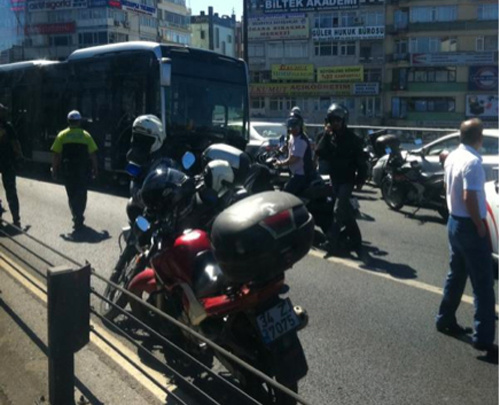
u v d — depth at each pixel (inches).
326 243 331.6
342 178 312.8
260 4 2746.1
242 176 189.3
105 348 187.6
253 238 124.3
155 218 170.6
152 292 174.1
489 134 421.1
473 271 188.9
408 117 2618.1
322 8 2667.3
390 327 211.5
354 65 2664.9
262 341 129.0
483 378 171.8
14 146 374.3
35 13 2866.6
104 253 314.0
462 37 2539.4
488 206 277.9
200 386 163.9
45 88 673.6
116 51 557.6
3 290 239.8
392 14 2603.3
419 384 167.9
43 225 390.0
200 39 4141.2
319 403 157.2
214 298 139.3
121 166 556.4
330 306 234.2
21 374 166.6
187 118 517.3
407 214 463.5
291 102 2765.7
